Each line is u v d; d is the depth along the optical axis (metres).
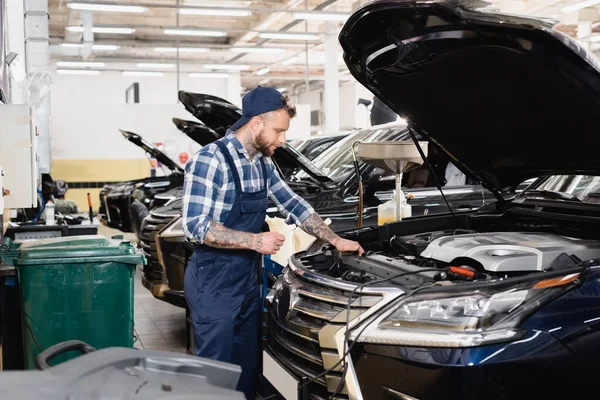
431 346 1.98
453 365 1.93
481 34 2.18
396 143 3.36
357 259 2.75
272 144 2.63
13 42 8.17
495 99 2.56
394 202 3.66
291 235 3.49
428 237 3.03
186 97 4.80
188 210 2.54
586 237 2.78
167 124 17.59
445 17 2.21
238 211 2.63
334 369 2.17
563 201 3.00
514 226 3.10
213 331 2.62
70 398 1.07
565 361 2.03
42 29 9.79
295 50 21.52
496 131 2.82
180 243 4.68
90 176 18.19
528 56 2.13
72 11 16.22
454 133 2.97
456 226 3.24
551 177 3.36
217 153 2.58
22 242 3.39
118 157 18.34
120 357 1.26
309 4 16.94
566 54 2.06
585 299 2.11
